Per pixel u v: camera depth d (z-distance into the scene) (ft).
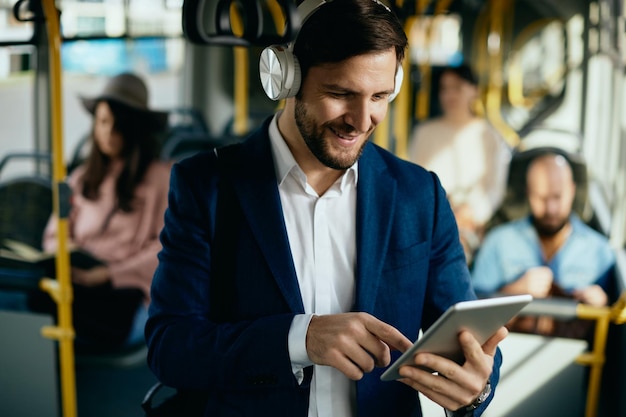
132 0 12.77
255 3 4.62
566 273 12.54
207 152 4.30
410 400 4.33
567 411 11.18
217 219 4.10
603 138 12.39
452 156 12.98
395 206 4.20
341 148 3.74
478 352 3.49
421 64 12.87
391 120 12.99
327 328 3.68
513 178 12.80
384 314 4.12
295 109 3.82
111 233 12.73
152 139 12.91
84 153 12.77
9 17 12.05
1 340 11.75
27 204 12.52
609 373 11.32
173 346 3.99
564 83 12.55
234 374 3.86
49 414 11.69
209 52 13.11
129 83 12.80
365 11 3.51
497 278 12.79
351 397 4.15
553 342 11.09
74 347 12.41
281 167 4.18
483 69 12.80
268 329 3.82
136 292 12.66
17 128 12.52
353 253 4.18
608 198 12.36
